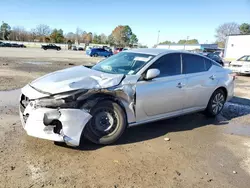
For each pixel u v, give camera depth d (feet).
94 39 333.62
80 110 11.62
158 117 14.84
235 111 21.85
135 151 12.46
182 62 16.15
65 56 102.12
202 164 11.68
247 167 11.67
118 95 12.73
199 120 18.54
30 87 12.45
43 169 10.16
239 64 51.06
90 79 12.52
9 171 9.82
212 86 17.83
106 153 11.97
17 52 110.32
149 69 14.01
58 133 11.35
